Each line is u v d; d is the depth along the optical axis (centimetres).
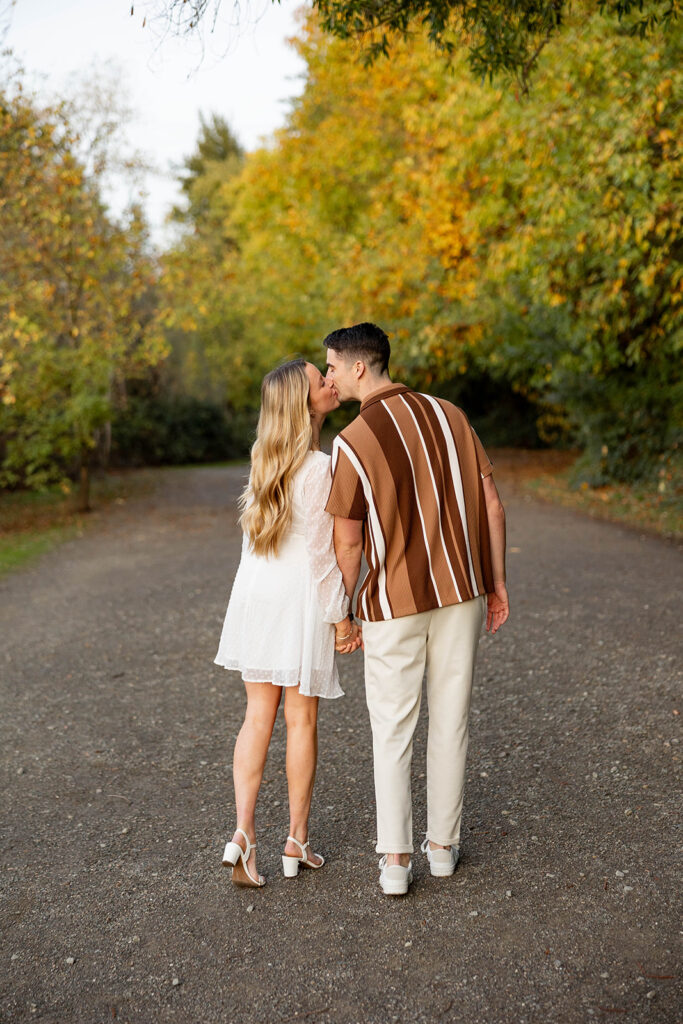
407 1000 225
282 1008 225
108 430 2278
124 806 352
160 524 1309
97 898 283
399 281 1255
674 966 231
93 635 640
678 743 379
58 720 460
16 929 267
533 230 822
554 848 298
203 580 830
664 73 654
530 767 365
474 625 275
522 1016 216
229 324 2794
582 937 247
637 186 695
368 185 1820
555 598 666
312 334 2453
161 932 262
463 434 276
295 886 286
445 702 277
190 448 2711
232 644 290
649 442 1320
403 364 1598
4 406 1379
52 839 326
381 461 262
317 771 375
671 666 483
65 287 1370
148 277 1423
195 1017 223
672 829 306
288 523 277
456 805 281
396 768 271
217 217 3122
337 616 277
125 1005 229
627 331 1175
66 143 1262
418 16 520
